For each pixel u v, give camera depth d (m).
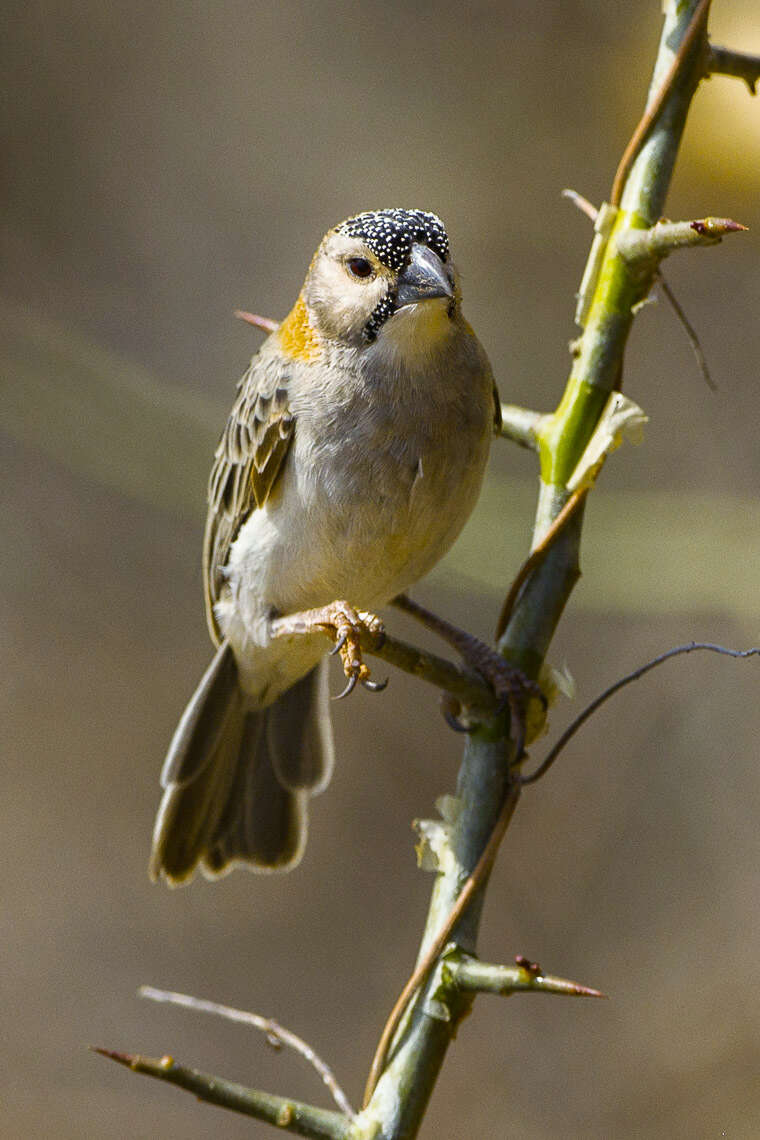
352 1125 4.56
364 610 7.08
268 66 14.20
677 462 12.31
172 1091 11.81
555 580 5.27
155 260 14.12
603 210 5.28
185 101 14.41
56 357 11.38
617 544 10.89
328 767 7.97
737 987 10.93
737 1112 10.49
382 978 12.30
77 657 13.91
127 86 14.51
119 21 14.62
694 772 11.73
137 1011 12.27
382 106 13.70
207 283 14.06
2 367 11.23
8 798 13.43
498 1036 11.10
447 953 4.75
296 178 14.01
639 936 11.30
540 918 11.43
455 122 13.35
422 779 12.97
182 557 14.24
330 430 6.61
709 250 12.63
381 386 6.55
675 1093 10.63
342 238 6.77
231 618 7.36
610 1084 10.77
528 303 13.09
